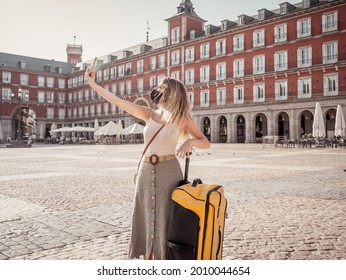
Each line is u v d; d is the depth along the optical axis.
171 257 2.08
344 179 8.62
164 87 2.35
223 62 42.28
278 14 37.44
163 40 50.31
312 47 34.44
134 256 2.41
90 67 2.46
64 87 66.62
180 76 47.22
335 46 32.81
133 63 54.19
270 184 7.88
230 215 5.00
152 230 2.27
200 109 43.91
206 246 2.01
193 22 48.06
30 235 4.06
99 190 7.22
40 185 7.93
